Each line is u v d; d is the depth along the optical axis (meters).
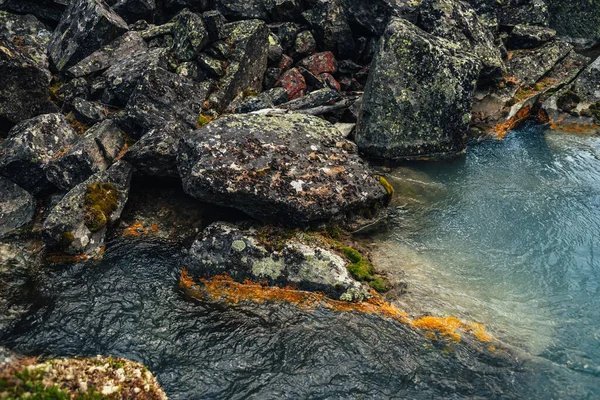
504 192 4.48
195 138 4.06
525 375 3.38
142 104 4.39
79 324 3.56
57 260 3.88
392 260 3.95
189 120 4.47
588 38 5.79
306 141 4.19
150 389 3.18
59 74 4.96
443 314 3.63
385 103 4.71
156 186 4.41
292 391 3.32
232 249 3.82
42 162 4.17
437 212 4.33
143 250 3.99
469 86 4.76
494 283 3.81
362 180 4.17
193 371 3.38
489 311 3.65
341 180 4.10
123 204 4.15
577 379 3.35
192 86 4.59
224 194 3.89
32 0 5.24
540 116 5.25
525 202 4.38
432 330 3.56
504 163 4.79
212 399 3.29
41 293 3.70
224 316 3.63
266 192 3.89
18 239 4.00
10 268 3.82
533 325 3.58
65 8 5.33
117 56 4.97
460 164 4.80
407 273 3.86
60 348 3.44
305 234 3.95
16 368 2.95
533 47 5.64
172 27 5.26
